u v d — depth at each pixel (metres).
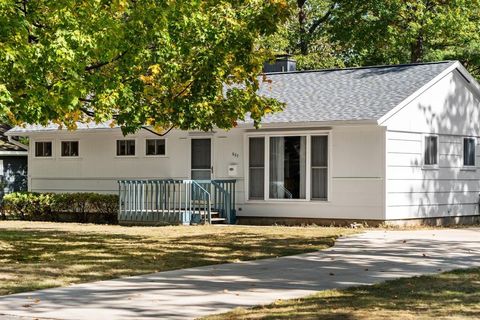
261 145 25.36
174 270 13.88
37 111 14.77
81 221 27.95
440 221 25.20
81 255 16.14
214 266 14.38
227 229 22.53
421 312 9.59
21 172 35.25
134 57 16.39
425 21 36.44
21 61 13.78
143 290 11.67
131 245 18.09
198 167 26.69
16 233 21.69
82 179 29.28
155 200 26.25
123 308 10.18
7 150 34.03
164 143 27.45
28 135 30.48
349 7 37.69
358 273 13.32
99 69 16.89
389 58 41.28
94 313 9.84
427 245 17.78
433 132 25.05
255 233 21.05
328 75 27.69
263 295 11.15
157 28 16.05
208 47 17.55
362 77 26.56
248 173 25.50
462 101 26.41
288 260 15.18
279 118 24.66
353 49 41.44
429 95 24.94
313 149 24.38
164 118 18.19
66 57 14.12
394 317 9.27
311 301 10.52
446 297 10.72
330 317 9.31
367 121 22.75
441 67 25.53
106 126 27.92
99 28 14.94
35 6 14.92
